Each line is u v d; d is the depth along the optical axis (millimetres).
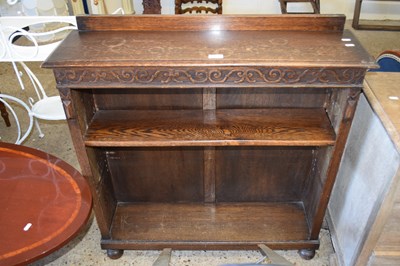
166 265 1034
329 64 980
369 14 4332
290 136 1194
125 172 1585
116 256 1526
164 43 1116
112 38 1161
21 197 953
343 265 1392
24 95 2750
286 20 1203
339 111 1155
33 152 1127
